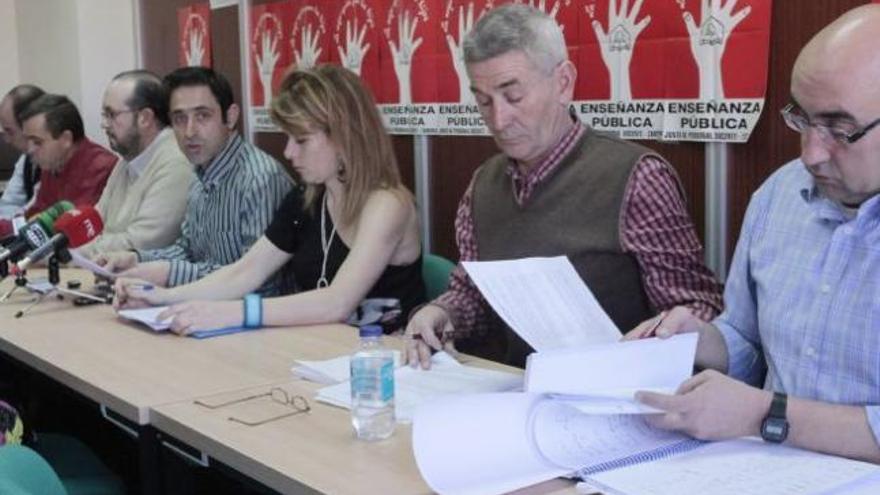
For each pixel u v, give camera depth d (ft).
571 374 4.26
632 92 8.07
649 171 6.46
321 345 6.93
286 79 8.19
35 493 4.27
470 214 7.42
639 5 7.92
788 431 4.16
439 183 10.22
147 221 11.27
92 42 16.14
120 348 7.02
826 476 3.89
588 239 6.59
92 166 13.34
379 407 4.86
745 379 5.38
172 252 10.57
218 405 5.50
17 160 17.56
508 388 5.53
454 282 7.27
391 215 7.83
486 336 7.22
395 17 10.38
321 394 5.58
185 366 6.44
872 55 3.92
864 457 4.09
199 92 9.62
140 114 11.80
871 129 3.96
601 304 6.61
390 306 7.79
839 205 4.61
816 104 4.04
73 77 16.40
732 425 4.21
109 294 8.96
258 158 9.80
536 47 6.34
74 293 8.92
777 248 5.06
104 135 16.22
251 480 4.72
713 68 7.46
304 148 7.97
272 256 8.52
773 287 4.99
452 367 6.07
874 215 4.49
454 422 4.08
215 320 7.37
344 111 7.89
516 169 6.93
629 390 4.34
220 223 9.80
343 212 8.04
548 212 6.78
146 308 8.18
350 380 5.57
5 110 15.64
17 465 4.23
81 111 16.19
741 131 7.34
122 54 16.10
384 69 10.65
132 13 15.74
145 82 11.87
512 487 3.98
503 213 7.06
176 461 5.62
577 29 8.45
